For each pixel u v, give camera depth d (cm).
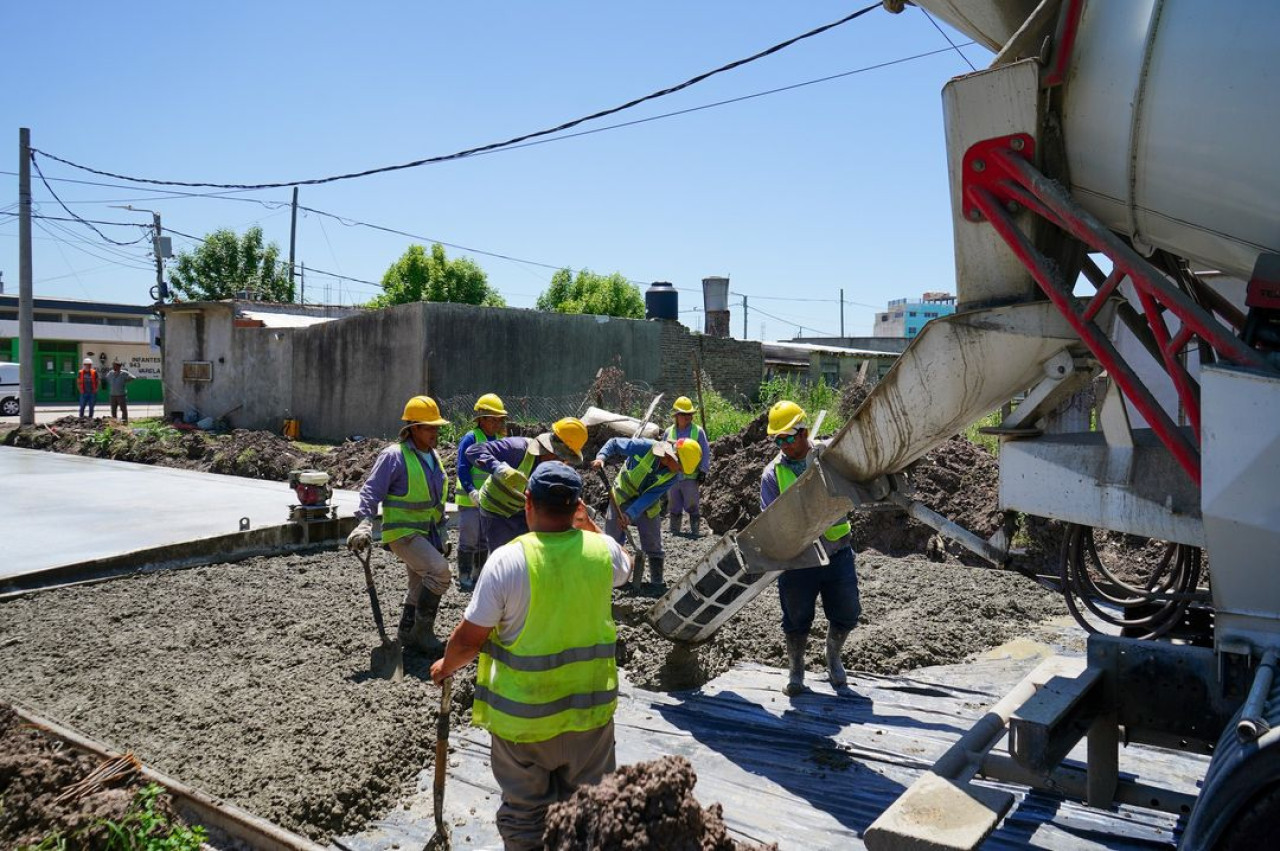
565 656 316
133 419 2739
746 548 515
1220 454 284
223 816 380
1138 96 303
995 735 333
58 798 367
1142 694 367
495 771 322
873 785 454
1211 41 284
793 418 587
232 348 2453
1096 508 367
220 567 869
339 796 414
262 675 562
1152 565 841
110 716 496
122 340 5044
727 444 1353
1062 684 354
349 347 2172
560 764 318
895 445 428
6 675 569
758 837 403
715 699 576
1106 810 416
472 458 660
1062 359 369
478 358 2136
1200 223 312
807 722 537
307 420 2267
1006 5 381
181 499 1338
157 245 2748
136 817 355
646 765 222
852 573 593
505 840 316
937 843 254
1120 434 360
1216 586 295
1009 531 424
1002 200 352
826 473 455
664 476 820
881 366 3488
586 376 2394
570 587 318
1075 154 333
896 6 425
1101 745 379
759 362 2992
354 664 587
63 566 785
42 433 2222
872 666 636
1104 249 322
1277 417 273
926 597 802
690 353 2739
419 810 422
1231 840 244
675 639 583
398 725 485
